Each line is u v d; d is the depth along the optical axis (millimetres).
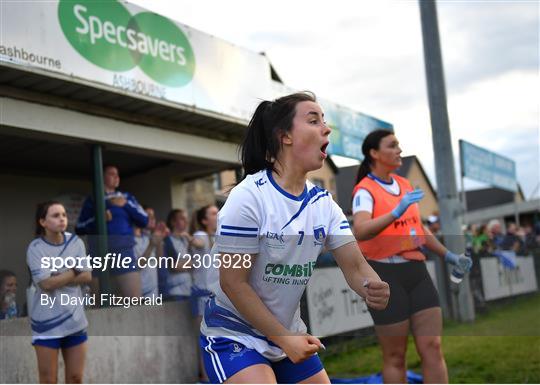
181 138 7020
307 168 2141
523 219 28391
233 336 2154
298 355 1966
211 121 7055
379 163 3705
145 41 6062
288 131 2141
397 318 3482
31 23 4984
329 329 4586
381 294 2139
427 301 3541
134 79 5879
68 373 3938
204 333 2232
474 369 5125
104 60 5586
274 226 2086
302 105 2154
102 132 6051
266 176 2148
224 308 2188
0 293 4188
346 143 8734
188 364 5352
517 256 4867
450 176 7613
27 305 3986
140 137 6488
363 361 5664
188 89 6527
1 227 7395
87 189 8594
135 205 5934
